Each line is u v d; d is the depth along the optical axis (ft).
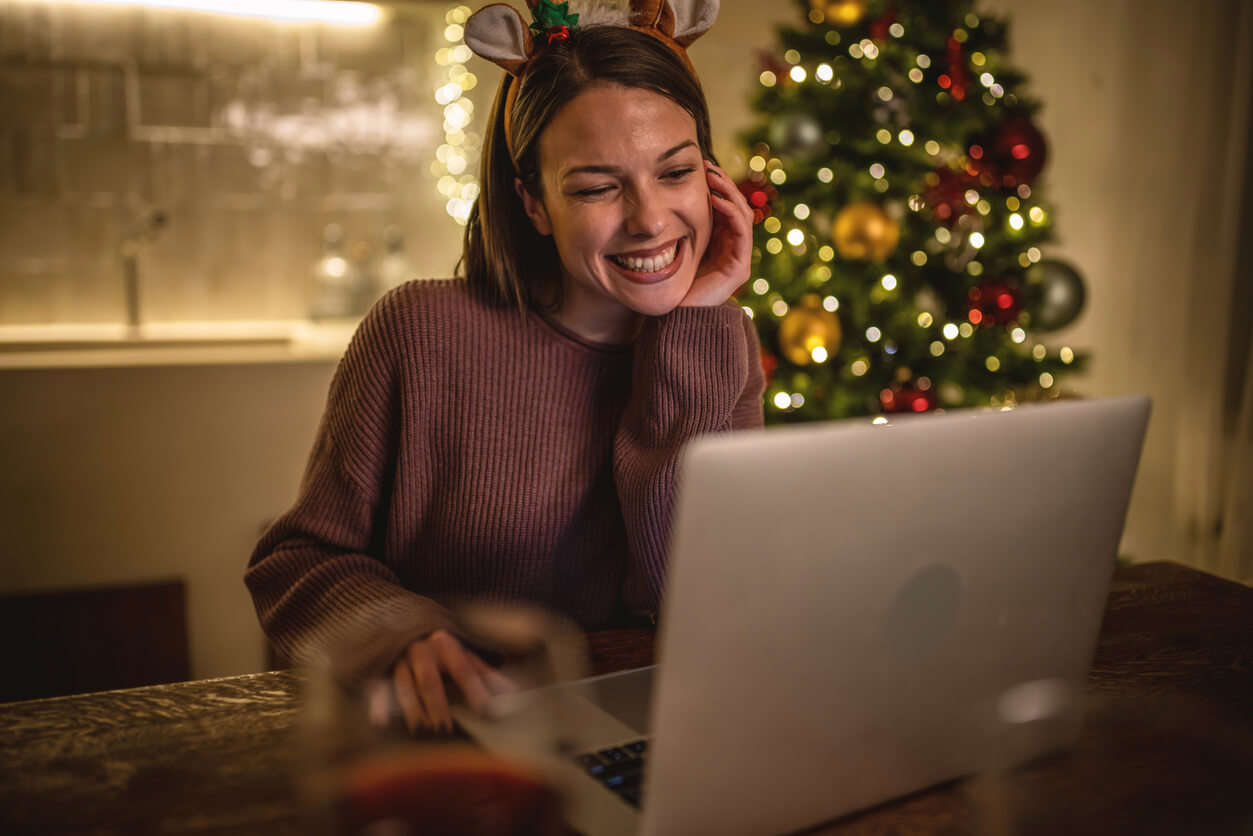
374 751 1.77
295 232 10.18
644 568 3.80
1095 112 10.89
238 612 8.70
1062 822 2.08
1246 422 9.21
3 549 8.14
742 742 1.96
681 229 3.64
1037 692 2.33
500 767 1.74
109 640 8.29
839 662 2.02
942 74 8.67
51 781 2.43
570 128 3.48
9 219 9.38
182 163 9.75
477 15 3.59
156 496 8.39
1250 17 9.09
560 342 3.98
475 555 3.99
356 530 3.87
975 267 9.09
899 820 2.25
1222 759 2.17
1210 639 3.40
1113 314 10.80
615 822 2.11
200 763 2.53
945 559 2.10
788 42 8.85
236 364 8.40
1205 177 9.72
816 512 1.87
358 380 3.93
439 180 10.43
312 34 9.89
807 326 8.08
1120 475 2.35
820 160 8.75
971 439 2.05
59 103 9.33
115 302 9.80
